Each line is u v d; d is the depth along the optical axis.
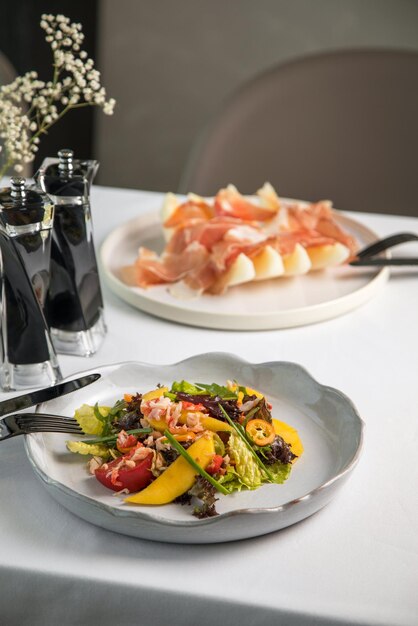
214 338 1.08
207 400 0.80
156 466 0.74
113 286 1.17
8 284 0.88
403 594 0.67
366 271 1.25
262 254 1.16
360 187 1.92
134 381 0.92
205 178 1.83
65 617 0.70
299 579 0.68
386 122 1.89
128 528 0.69
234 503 0.73
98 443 0.78
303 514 0.72
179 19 2.90
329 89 1.87
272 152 1.88
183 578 0.68
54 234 0.95
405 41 2.84
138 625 0.69
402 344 1.09
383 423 0.90
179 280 1.18
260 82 1.86
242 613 0.66
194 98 3.03
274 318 1.09
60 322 1.00
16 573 0.68
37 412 0.83
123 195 1.53
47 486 0.71
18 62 2.74
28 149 1.01
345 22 2.83
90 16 2.77
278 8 2.84
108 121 3.08
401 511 0.76
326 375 1.00
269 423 0.80
